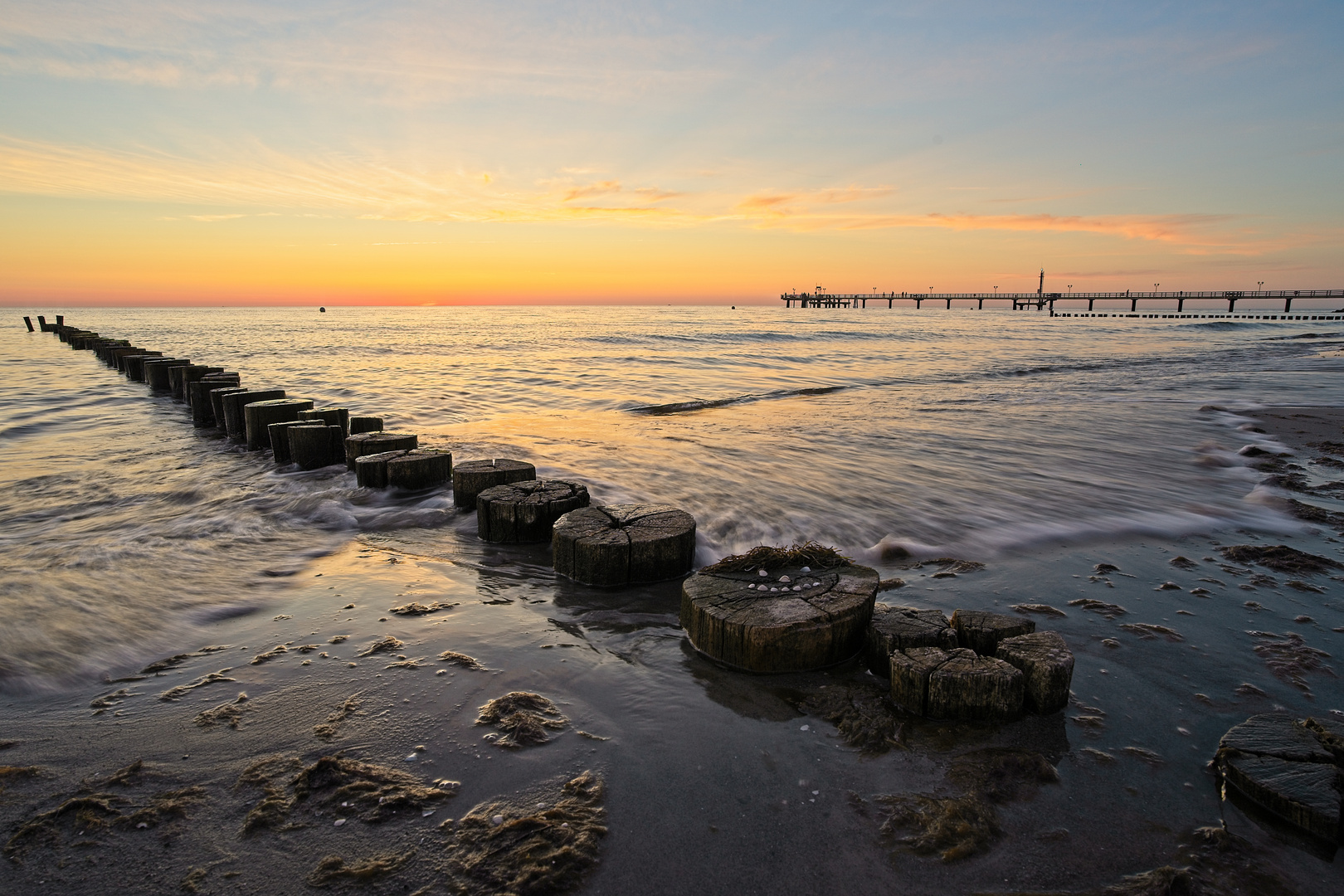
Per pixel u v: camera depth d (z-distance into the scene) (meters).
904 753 3.03
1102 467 8.69
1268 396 15.68
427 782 2.79
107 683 3.61
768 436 10.90
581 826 2.55
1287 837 2.52
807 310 155.12
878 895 2.28
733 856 2.43
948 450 9.74
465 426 12.30
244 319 95.25
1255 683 3.61
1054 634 3.64
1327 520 6.48
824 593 4.14
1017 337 45.09
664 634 4.27
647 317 95.81
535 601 4.77
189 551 5.74
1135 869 2.38
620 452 9.61
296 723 3.22
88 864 2.37
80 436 11.94
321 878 2.31
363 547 5.96
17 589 4.77
